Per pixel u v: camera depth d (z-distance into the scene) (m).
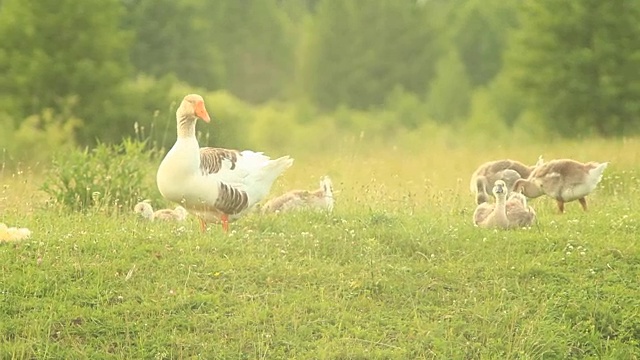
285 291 12.06
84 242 12.93
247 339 11.18
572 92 42.84
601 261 13.12
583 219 15.43
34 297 11.61
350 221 14.86
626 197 18.59
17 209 16.06
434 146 36.09
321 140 49.31
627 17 42.19
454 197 18.28
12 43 37.66
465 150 32.19
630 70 42.16
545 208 17.31
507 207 15.13
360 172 23.22
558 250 13.50
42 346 10.91
